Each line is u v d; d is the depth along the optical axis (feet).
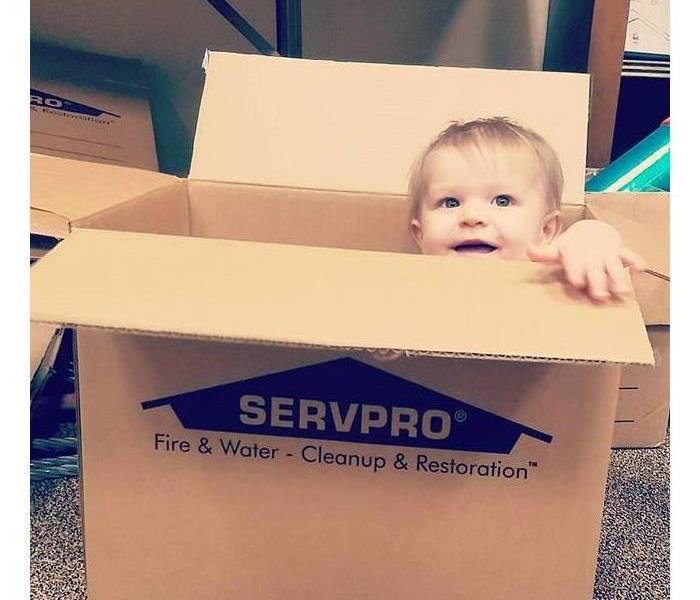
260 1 3.81
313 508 1.74
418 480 1.70
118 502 1.78
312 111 2.49
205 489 1.75
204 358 1.65
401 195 2.43
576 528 1.73
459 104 2.47
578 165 2.41
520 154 2.41
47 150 3.47
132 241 1.67
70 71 3.51
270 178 2.45
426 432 1.66
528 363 1.61
